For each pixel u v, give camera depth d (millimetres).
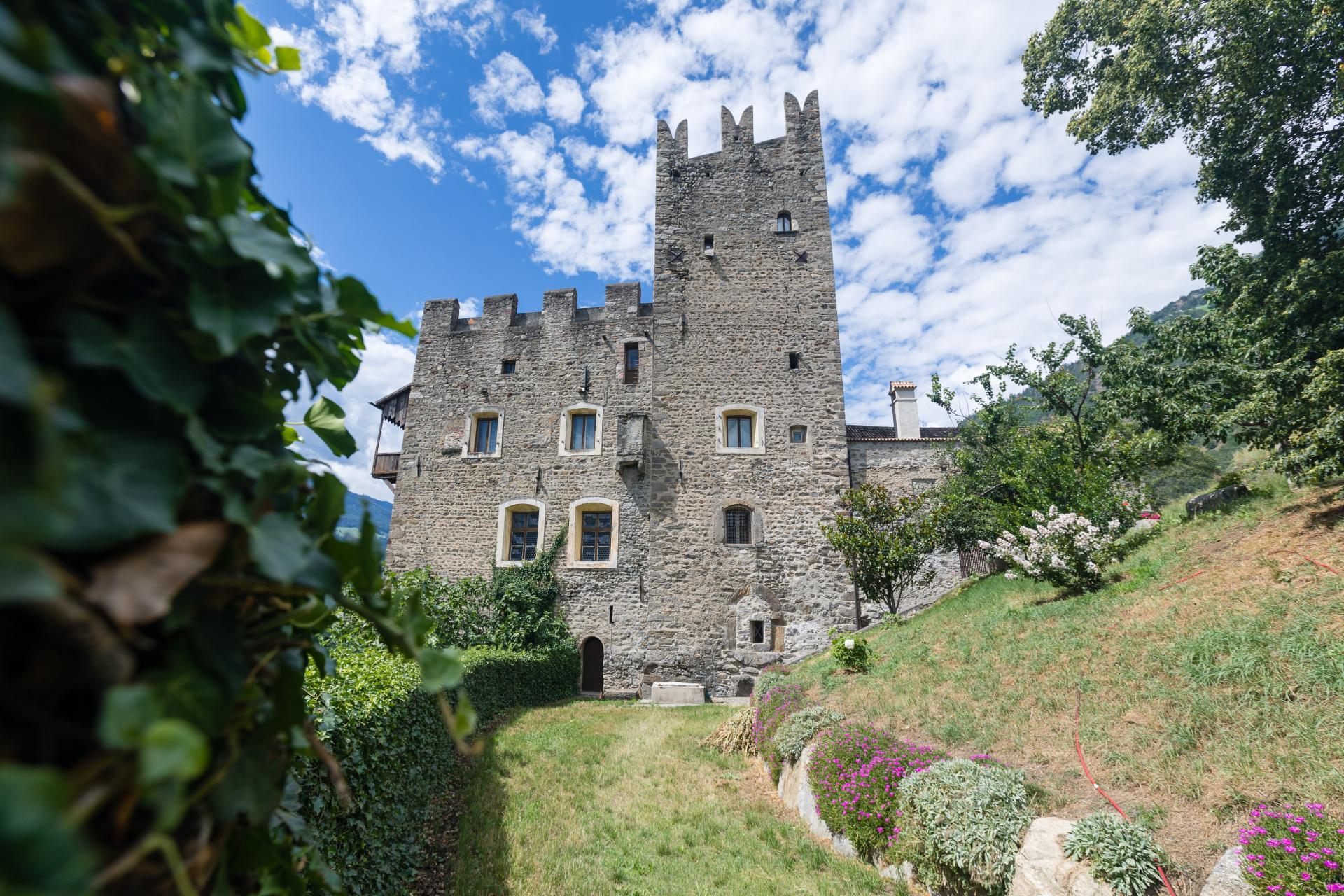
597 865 4941
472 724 848
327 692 3564
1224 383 8070
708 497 15352
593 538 16562
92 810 507
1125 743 4613
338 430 1451
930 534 12430
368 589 922
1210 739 4262
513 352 18188
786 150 17500
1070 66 11922
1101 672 5555
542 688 13602
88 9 691
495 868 4789
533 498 16953
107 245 623
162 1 807
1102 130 11383
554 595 15875
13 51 501
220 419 812
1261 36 8758
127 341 647
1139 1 10289
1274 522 6746
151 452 646
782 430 15727
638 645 15438
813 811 5910
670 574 14898
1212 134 10133
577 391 17453
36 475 425
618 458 16453
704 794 6945
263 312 803
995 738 5426
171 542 671
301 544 843
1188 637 5352
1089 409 11891
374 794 3986
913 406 18578
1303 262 7977
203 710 710
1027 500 10812
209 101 780
